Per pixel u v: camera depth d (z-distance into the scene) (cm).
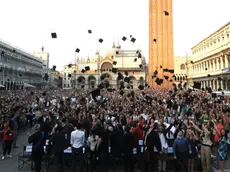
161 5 6662
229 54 5756
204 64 7725
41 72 10862
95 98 2384
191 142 978
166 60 6525
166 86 6259
